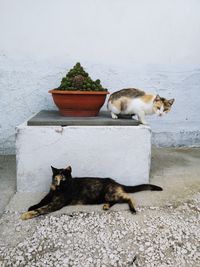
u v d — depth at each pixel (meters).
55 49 1.52
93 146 1.15
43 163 1.14
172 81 1.65
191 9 1.60
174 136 1.71
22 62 1.51
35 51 1.51
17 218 0.97
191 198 1.12
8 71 1.51
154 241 0.87
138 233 0.91
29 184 1.15
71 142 1.13
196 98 1.69
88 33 1.53
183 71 1.65
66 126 1.14
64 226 0.93
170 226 0.94
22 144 1.12
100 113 1.38
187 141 1.73
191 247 0.85
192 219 0.99
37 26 1.49
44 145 1.12
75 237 0.88
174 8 1.58
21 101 1.54
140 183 1.20
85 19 1.52
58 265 0.77
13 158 1.52
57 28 1.50
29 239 0.87
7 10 1.45
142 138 1.16
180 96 1.67
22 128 1.11
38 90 1.55
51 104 1.56
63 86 1.24
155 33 1.59
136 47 1.58
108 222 0.96
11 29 1.47
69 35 1.52
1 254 0.81
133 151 1.17
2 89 1.52
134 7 1.55
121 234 0.90
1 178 1.28
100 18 1.53
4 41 1.48
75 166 1.16
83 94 1.19
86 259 0.80
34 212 0.97
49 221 0.95
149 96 1.21
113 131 1.14
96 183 1.06
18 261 0.78
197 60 1.65
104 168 1.17
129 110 1.23
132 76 1.61
